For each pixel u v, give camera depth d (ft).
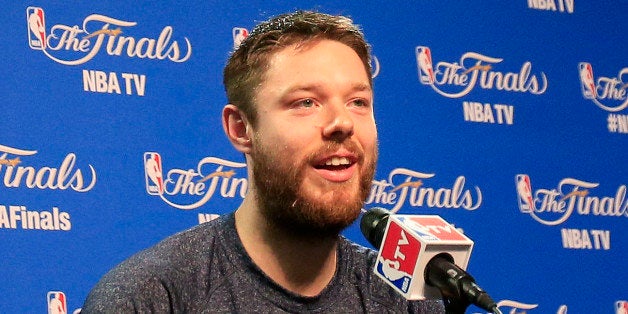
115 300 6.02
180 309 6.13
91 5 10.74
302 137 5.89
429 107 12.12
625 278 12.73
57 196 10.44
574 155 12.68
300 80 5.94
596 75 12.90
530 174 12.48
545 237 12.46
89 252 10.51
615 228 12.76
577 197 12.64
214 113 11.12
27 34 10.49
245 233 6.35
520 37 12.63
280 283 6.30
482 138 12.32
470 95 12.32
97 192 10.59
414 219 5.82
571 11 12.90
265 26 6.32
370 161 6.01
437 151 12.10
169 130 10.93
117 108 10.74
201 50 11.14
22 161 10.35
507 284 12.26
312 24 6.13
